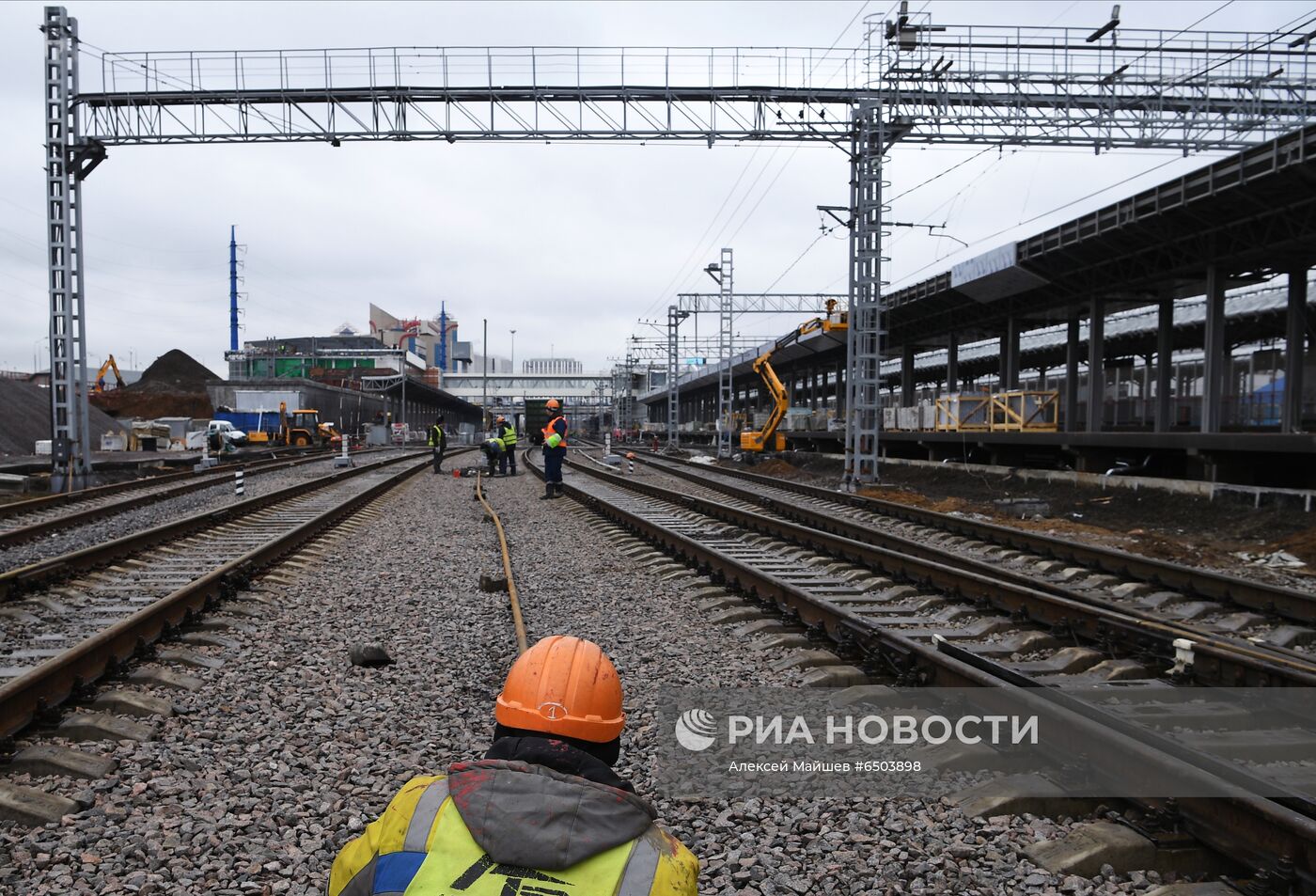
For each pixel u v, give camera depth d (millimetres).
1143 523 17438
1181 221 23016
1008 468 25750
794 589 8289
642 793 4523
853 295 25375
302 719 5566
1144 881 3629
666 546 12703
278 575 10266
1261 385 33125
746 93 23203
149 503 19594
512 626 8195
